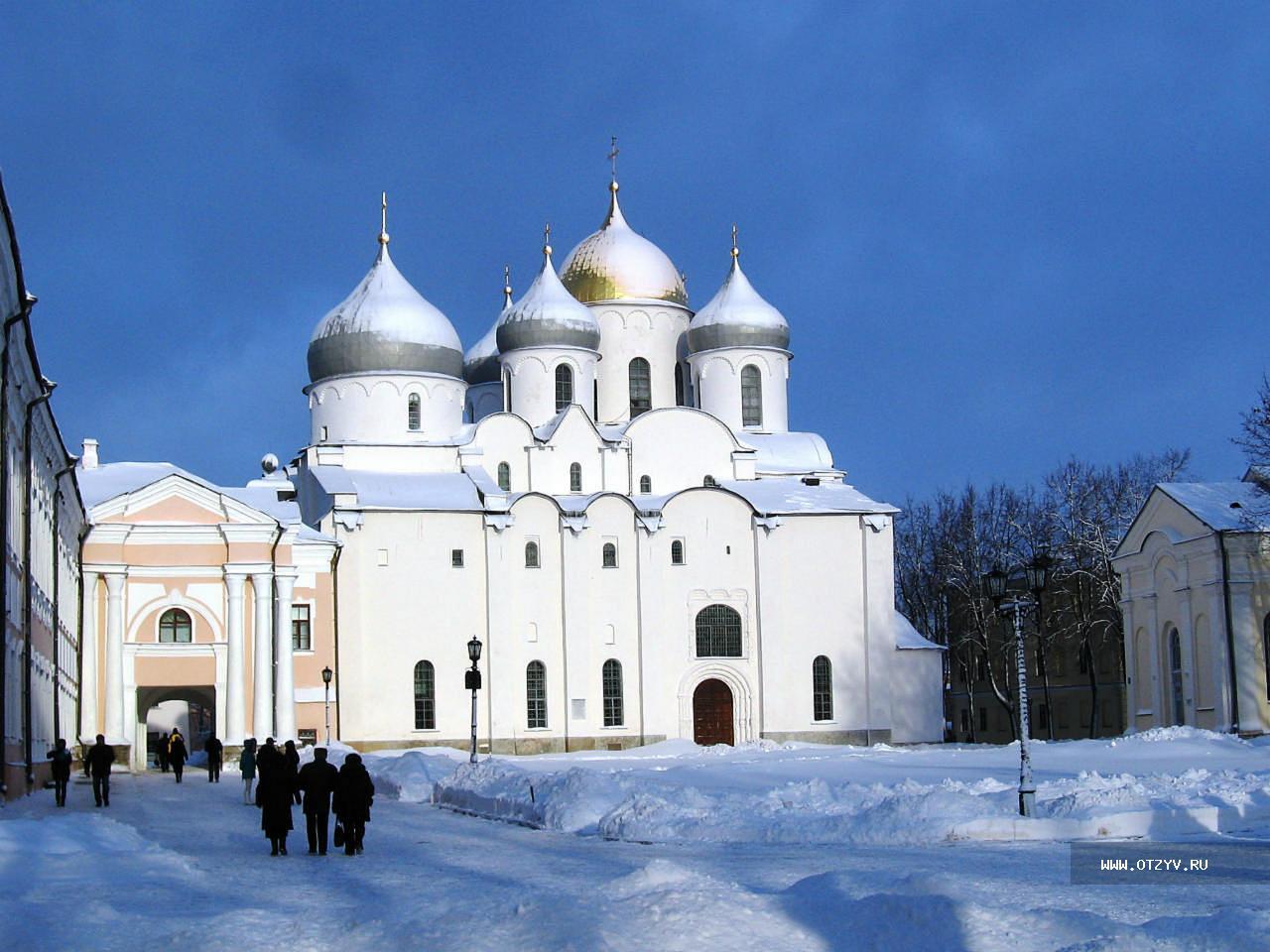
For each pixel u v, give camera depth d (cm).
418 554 8356
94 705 7475
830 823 3334
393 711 8225
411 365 8844
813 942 1781
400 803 5131
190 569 7681
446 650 8338
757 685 8719
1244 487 7844
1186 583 7619
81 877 2641
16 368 4484
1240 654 7269
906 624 9062
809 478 9312
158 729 9344
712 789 4494
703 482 9169
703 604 8719
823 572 8831
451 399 8994
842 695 8750
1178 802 3422
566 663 8506
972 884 2423
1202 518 7444
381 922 1933
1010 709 9944
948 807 3366
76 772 7306
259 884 2625
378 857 3166
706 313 9644
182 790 5938
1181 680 7756
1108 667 10294
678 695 8625
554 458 9000
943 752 6875
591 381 9412
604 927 1800
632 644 8625
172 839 3697
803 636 8775
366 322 8844
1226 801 3441
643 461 9119
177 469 7825
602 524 8656
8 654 4412
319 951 1844
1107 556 9469
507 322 9362
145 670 7612
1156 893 2308
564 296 9375
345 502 8262
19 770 4775
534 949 1752
